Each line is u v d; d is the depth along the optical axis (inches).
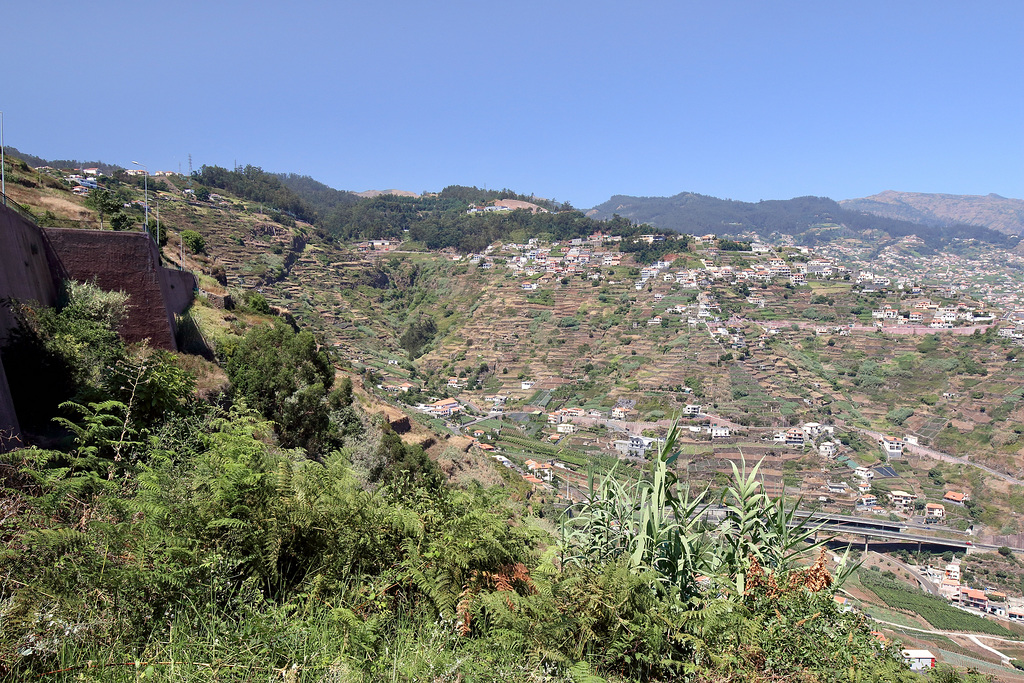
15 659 104.7
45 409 379.9
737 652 143.5
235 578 148.7
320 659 121.5
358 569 164.2
